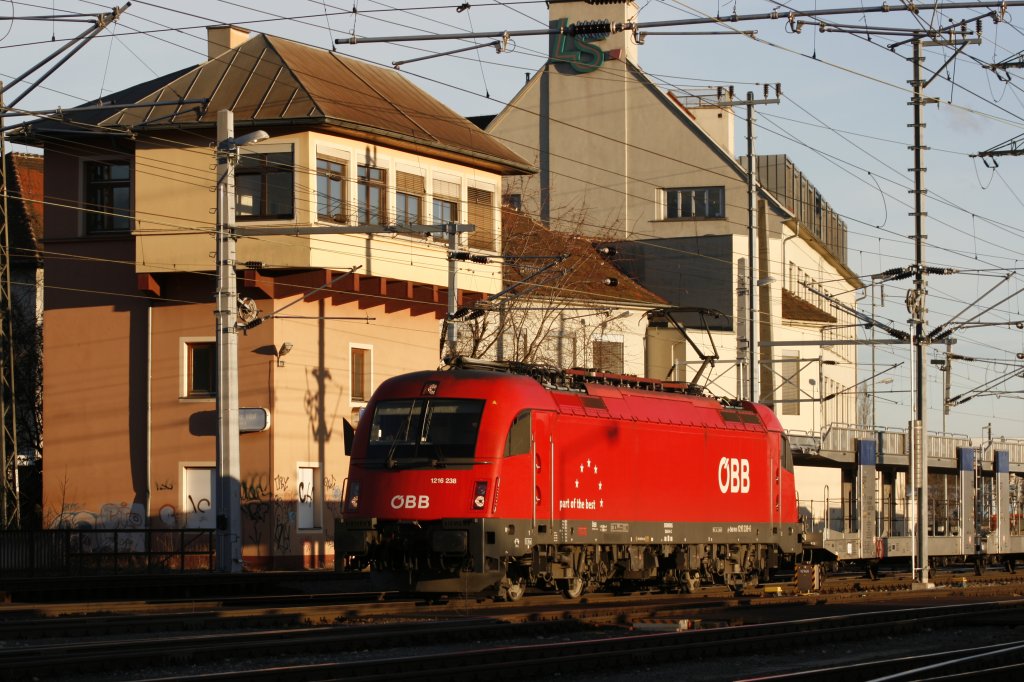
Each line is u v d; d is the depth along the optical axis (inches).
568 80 3486.7
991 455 3221.0
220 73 2177.7
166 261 2119.8
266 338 2145.7
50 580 1628.9
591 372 1701.5
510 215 2938.0
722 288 3331.7
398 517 1462.8
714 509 1840.6
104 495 2209.6
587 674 1001.5
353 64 2352.4
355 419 2276.1
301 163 2080.5
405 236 2229.3
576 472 1582.2
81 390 2233.0
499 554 1448.1
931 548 2546.8
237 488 1850.4
